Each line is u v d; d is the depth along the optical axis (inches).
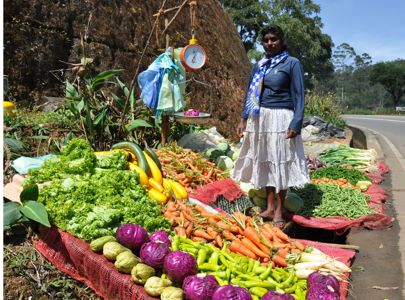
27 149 196.9
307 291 119.4
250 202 215.3
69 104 222.8
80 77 237.8
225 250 143.6
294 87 178.9
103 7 318.7
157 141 258.8
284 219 198.5
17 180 159.5
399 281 145.3
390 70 2443.4
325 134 498.0
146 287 113.7
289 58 180.5
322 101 647.8
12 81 250.1
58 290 128.0
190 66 225.8
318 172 283.3
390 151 466.9
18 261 130.2
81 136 225.0
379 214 198.2
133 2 350.9
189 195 186.9
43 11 275.0
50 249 136.2
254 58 1298.0
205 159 227.8
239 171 198.2
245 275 123.0
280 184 182.7
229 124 413.1
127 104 235.0
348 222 196.9
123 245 127.7
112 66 308.0
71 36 288.8
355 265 158.1
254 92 185.6
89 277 127.5
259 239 150.8
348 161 334.0
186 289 110.3
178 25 400.8
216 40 464.4
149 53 349.4
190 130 280.8
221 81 432.1
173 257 116.3
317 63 1576.0
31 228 142.6
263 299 109.3
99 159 163.5
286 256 143.9
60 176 151.9
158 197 166.4
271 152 183.3
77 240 132.2
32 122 215.9
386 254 168.6
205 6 478.3
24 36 260.7
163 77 226.8
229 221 159.3
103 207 138.9
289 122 181.0
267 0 1428.4
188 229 148.9
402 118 1363.2
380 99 3208.7
